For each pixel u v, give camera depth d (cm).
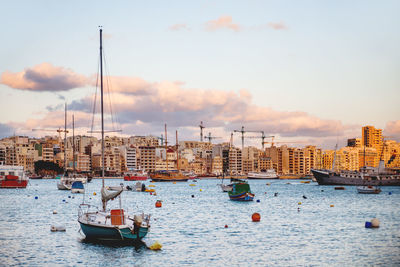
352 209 10125
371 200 13012
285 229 6900
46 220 7869
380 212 9444
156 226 7200
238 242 5834
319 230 6800
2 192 16175
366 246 5569
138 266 4638
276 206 10912
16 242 5703
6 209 9850
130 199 13662
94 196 14788
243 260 4884
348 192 17425
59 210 9662
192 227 7100
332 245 5641
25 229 6756
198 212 9438
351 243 5759
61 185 18100
